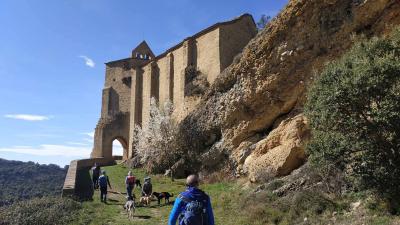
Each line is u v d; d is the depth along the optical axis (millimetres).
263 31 22953
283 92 20781
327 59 18969
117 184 28406
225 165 23906
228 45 37469
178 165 29203
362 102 10648
